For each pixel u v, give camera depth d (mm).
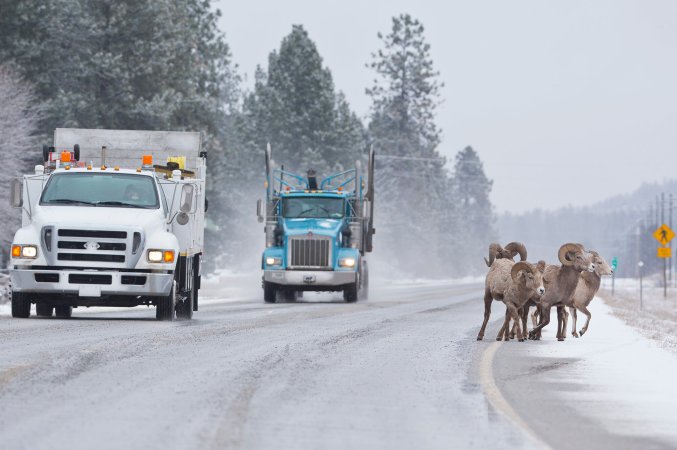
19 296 51219
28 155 117250
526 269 43781
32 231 50469
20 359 31531
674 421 23734
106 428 20484
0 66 120750
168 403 23922
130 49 148375
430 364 34250
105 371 29438
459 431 21281
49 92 138875
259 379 28859
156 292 50219
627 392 28641
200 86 175500
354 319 59125
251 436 20094
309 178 95000
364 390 27406
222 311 65938
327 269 87312
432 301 93750
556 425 22703
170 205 53656
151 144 61188
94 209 51375
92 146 61156
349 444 19641
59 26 138125
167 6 152750
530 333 46875
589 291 51156
